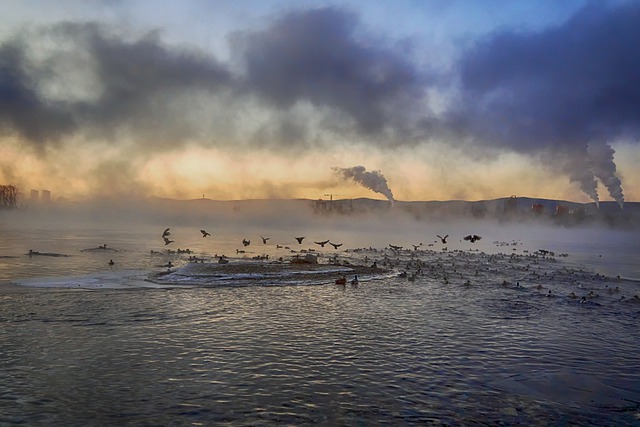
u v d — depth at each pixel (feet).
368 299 143.54
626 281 192.54
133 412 62.08
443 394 69.56
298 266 206.49
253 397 67.51
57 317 110.63
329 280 181.27
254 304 132.05
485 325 110.73
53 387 69.62
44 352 84.84
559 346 94.07
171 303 130.00
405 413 63.21
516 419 61.98
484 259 285.64
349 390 70.54
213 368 78.54
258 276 181.88
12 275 174.09
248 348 89.56
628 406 66.44
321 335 99.71
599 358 86.89
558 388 72.28
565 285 178.50
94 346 88.94
